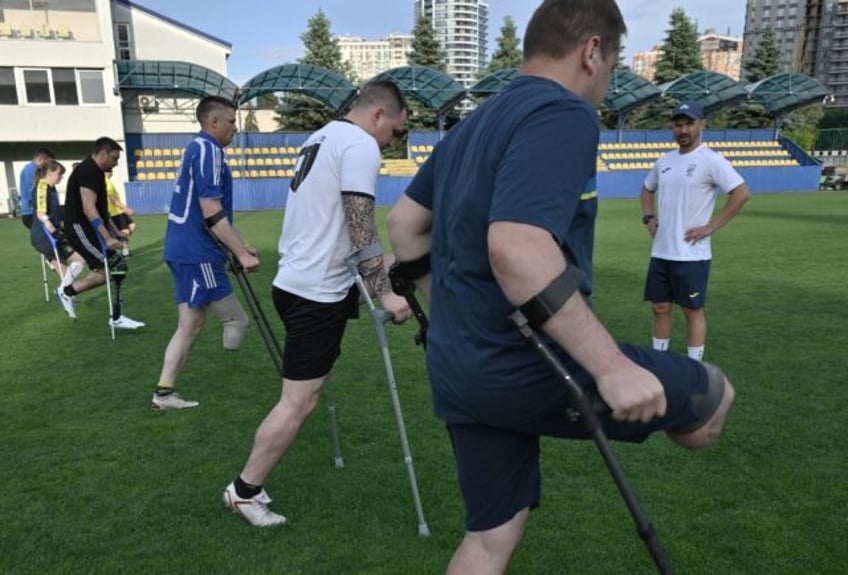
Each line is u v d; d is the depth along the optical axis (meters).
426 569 2.57
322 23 45.03
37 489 3.25
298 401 2.85
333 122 2.92
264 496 2.94
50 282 9.45
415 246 1.91
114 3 32.62
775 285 8.34
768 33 48.91
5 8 26.34
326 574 2.54
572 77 1.57
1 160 27.97
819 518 2.89
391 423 4.06
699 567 2.55
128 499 3.14
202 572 2.56
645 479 3.28
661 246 4.88
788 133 43.56
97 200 6.09
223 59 34.69
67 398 4.57
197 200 3.95
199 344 6.01
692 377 1.70
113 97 27.33
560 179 1.36
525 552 2.67
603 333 1.37
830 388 4.52
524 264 1.31
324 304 2.81
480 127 1.58
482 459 1.69
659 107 37.44
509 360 1.52
